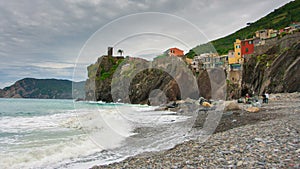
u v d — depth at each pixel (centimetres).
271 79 4047
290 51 3912
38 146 732
